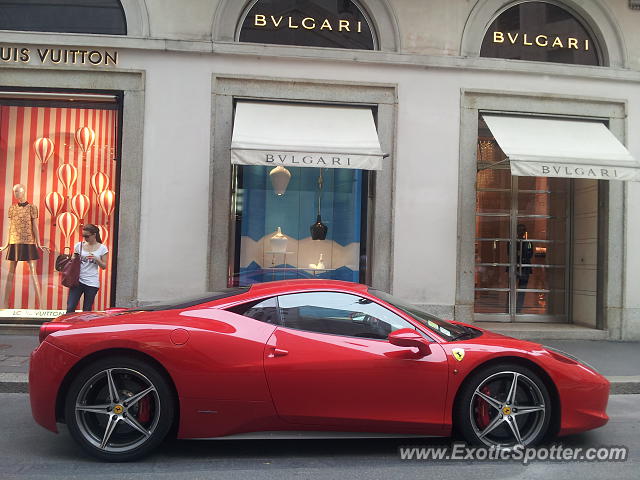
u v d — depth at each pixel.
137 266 8.49
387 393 4.01
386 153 8.30
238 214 9.15
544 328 9.36
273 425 3.99
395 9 9.02
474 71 9.10
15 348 7.53
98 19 8.77
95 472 3.81
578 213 10.05
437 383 4.04
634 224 9.28
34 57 8.52
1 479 3.67
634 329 9.21
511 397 4.18
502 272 10.14
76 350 3.92
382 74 8.96
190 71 8.65
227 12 8.77
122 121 8.64
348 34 9.16
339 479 3.75
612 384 6.36
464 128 9.06
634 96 9.43
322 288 4.32
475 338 4.40
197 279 8.56
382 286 8.88
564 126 9.20
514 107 9.19
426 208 8.95
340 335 4.12
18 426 4.86
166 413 3.95
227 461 4.07
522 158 7.98
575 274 10.09
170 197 8.57
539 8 9.49
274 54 8.73
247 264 9.15
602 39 9.48
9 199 8.95
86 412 3.96
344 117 8.77
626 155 8.48
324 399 3.97
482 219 10.12
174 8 8.66
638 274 9.25
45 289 8.99
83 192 8.98
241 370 3.93
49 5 8.73
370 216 9.11
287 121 8.50
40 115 8.95
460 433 4.27
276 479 3.73
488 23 9.34
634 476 3.88
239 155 7.62
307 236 9.29
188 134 8.62
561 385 4.20
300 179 9.30
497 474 3.88
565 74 9.24
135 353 3.97
